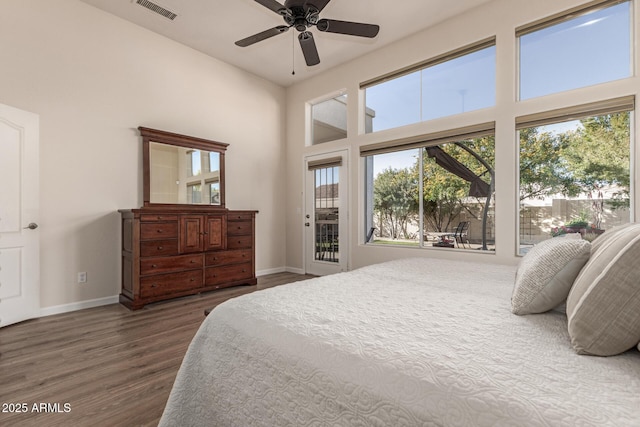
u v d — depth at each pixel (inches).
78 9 125.2
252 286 165.9
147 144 143.6
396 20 137.3
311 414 32.9
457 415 24.5
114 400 63.3
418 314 44.8
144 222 126.6
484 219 131.3
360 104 170.9
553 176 115.0
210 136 169.5
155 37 148.2
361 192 170.7
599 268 33.4
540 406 23.1
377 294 56.9
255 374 39.7
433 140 142.3
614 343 30.2
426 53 143.7
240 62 177.0
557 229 114.2
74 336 96.1
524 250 120.4
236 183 182.2
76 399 63.5
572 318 33.1
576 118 107.7
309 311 46.4
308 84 197.2
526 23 117.6
